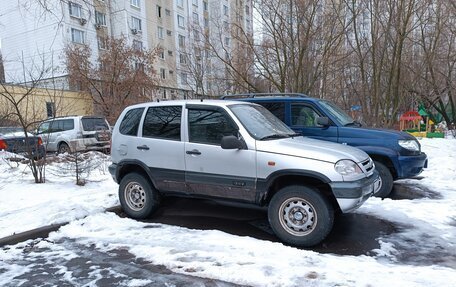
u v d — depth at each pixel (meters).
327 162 4.30
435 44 20.95
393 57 15.86
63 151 14.39
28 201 6.72
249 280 3.40
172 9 40.59
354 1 15.13
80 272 3.78
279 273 3.51
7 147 11.14
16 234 4.84
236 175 4.71
